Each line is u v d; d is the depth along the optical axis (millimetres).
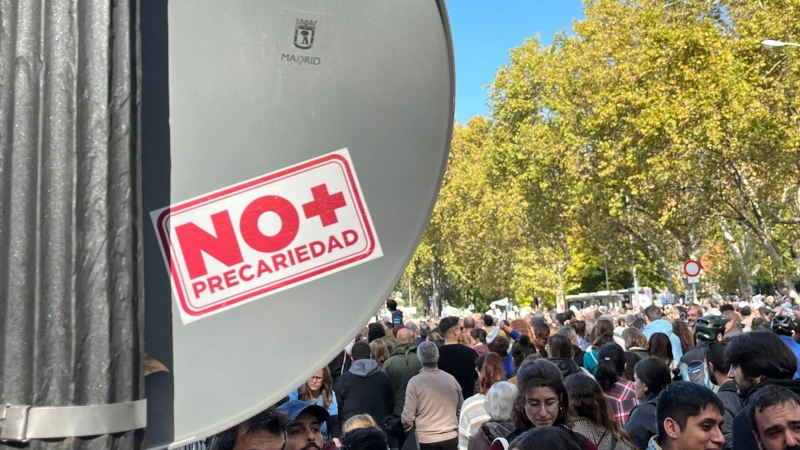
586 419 4027
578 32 30781
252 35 1275
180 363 1213
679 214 28875
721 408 3156
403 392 8297
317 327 1254
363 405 7223
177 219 1237
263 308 1249
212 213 1248
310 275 1264
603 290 78000
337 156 1281
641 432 4383
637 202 31703
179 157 1245
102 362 1007
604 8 29969
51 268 1011
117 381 1018
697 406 3121
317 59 1288
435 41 1293
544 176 37469
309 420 3758
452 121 1287
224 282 1241
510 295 64438
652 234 37438
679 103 24203
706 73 23641
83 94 1048
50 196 1023
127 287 1042
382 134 1289
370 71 1291
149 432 1185
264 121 1271
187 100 1253
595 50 29859
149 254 1224
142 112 1236
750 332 3869
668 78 25141
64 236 1019
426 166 1284
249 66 1273
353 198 1278
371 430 4031
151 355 1205
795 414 2773
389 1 1303
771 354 3678
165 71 1251
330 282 1265
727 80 23078
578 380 4141
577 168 31594
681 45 24266
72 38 1055
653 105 24859
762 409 2838
